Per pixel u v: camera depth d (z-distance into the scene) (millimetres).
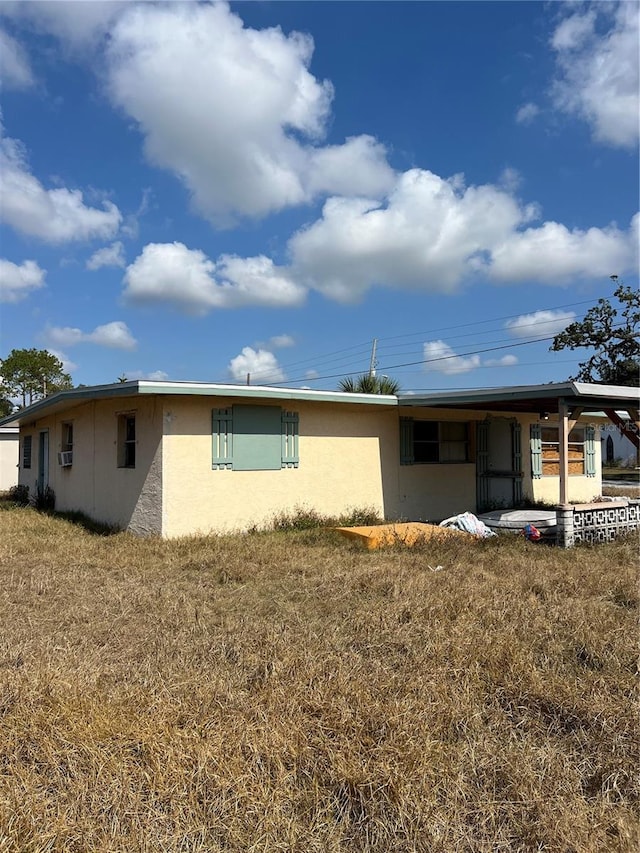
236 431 10500
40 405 13406
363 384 21250
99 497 12016
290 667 4000
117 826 2488
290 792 2717
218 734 3117
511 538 9688
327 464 11672
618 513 10547
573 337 36656
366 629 4855
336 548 8867
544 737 3287
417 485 12875
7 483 22953
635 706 3541
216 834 2484
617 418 10562
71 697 3482
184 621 5141
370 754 2982
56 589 6367
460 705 3500
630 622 5113
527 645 4508
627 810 2691
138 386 9078
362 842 2482
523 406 12719
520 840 2508
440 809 2627
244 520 10547
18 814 2486
